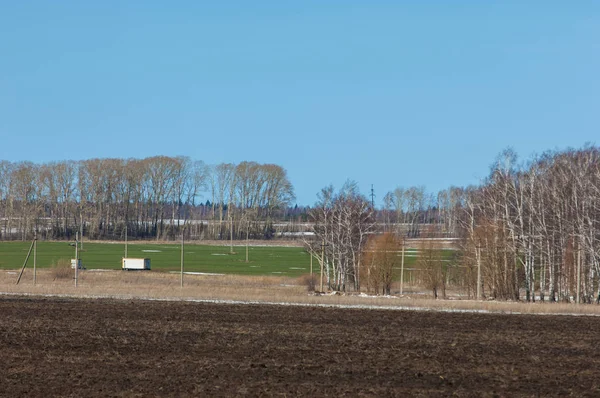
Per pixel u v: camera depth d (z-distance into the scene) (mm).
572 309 68500
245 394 32062
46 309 63875
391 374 36406
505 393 32906
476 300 86688
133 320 56531
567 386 34438
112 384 33750
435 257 105812
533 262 94125
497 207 105000
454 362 39875
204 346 44250
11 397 31484
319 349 43531
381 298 80875
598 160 105000
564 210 95562
